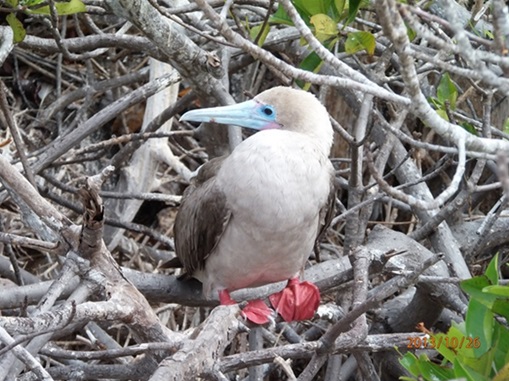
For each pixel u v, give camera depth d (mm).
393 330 7516
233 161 6305
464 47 3732
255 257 6445
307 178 6215
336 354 6113
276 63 4430
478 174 6930
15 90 10039
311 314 6410
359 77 4391
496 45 3789
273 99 6629
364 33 6074
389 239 7234
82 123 8812
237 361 5145
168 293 6977
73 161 8328
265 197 6160
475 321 4891
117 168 9078
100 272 5375
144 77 9266
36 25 9633
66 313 4691
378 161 7309
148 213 9734
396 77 7613
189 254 6781
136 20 6699
